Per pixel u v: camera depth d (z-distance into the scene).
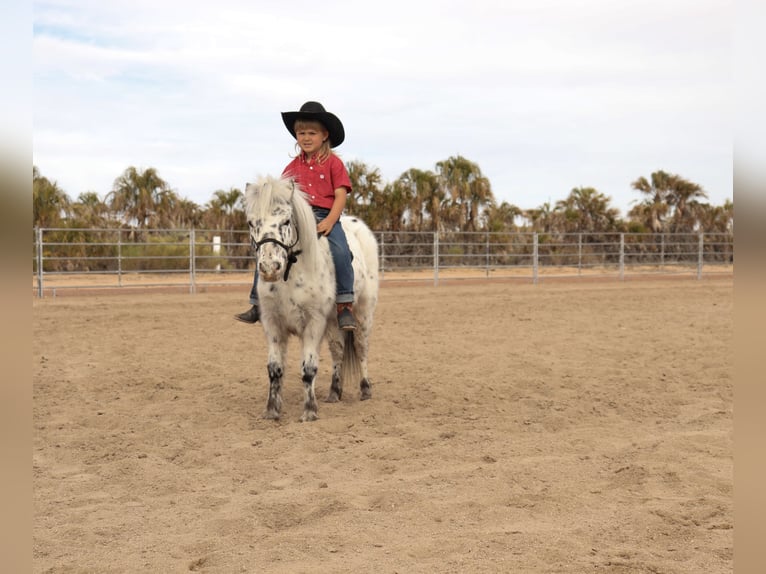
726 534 3.38
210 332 11.15
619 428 5.65
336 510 3.73
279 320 5.82
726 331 11.10
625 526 3.50
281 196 5.30
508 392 6.94
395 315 13.45
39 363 8.38
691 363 8.38
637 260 29.16
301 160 6.23
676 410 6.23
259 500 3.91
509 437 5.37
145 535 3.43
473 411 6.20
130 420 5.86
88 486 4.23
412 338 10.59
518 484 4.23
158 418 5.95
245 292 18.53
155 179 27.28
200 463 4.73
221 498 3.98
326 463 4.70
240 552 3.19
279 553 3.17
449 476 4.36
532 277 23.27
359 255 6.55
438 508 3.76
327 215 6.11
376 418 5.93
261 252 5.16
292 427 5.59
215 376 7.76
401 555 3.13
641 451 4.87
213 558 3.12
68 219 25.19
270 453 4.93
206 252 23.42
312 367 5.82
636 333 10.97
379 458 4.83
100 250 23.09
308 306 5.65
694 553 3.14
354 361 6.61
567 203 30.84
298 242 5.52
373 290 6.75
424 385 7.23
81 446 5.12
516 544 3.24
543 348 9.59
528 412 6.16
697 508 3.73
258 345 9.93
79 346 9.66
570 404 6.43
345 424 5.69
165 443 5.22
